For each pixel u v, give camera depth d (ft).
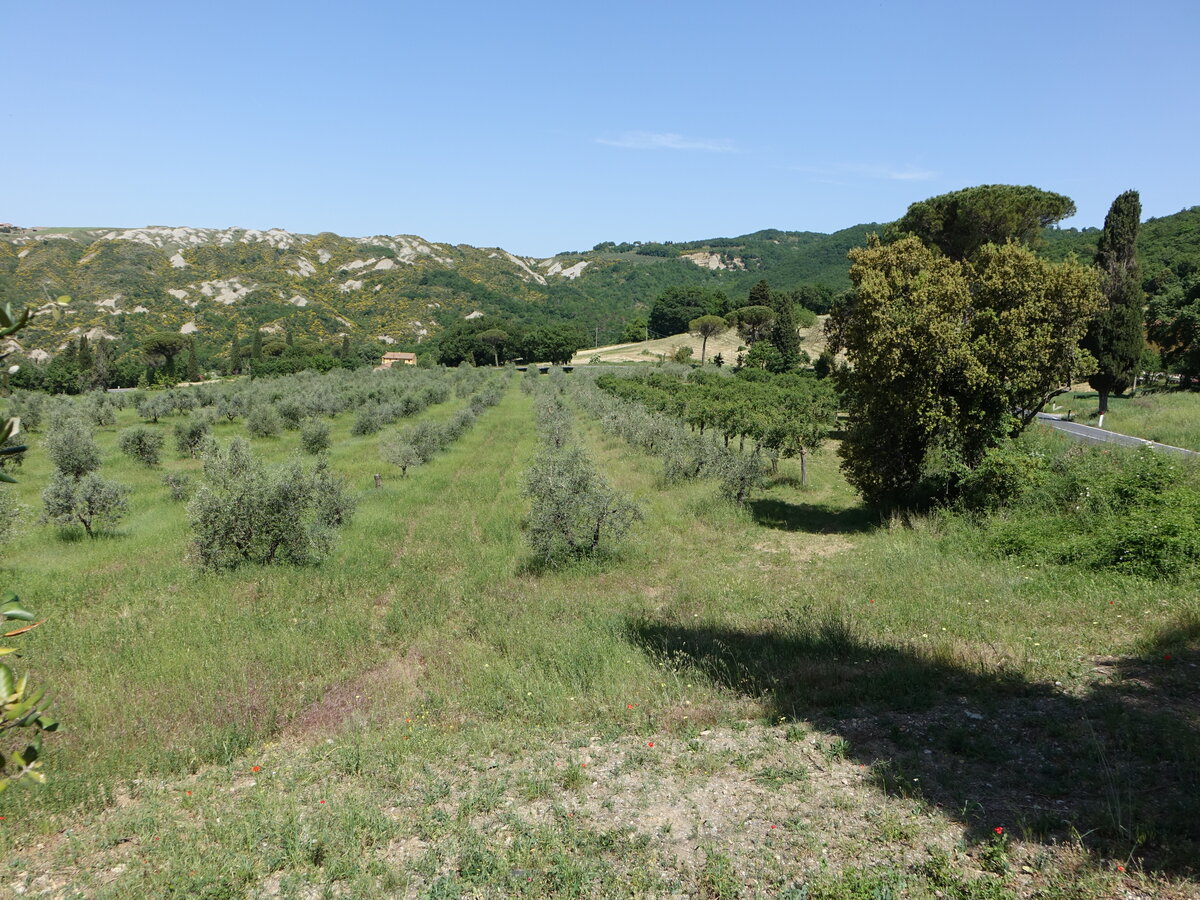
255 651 31.68
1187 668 23.82
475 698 26.86
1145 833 15.49
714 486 66.69
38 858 18.43
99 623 35.73
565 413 118.62
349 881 16.63
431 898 15.65
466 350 362.74
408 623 35.42
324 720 26.25
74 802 20.89
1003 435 52.08
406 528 56.18
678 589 40.09
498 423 138.00
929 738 21.29
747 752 21.58
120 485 57.31
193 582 41.96
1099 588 33.27
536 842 17.48
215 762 23.65
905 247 56.34
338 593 40.47
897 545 45.52
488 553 48.24
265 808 19.86
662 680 27.20
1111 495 45.57
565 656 30.01
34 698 6.68
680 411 110.73
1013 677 24.77
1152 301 162.09
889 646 29.14
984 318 49.42
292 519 45.65
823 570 42.06
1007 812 17.29
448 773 21.71
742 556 47.24
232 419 132.46
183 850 18.04
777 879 15.65
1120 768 18.47
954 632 29.94
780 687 25.96
